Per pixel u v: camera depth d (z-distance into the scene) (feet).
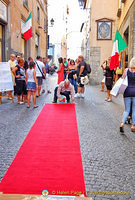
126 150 13.94
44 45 94.12
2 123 19.66
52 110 25.23
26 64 36.37
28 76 26.58
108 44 65.21
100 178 10.41
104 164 11.91
